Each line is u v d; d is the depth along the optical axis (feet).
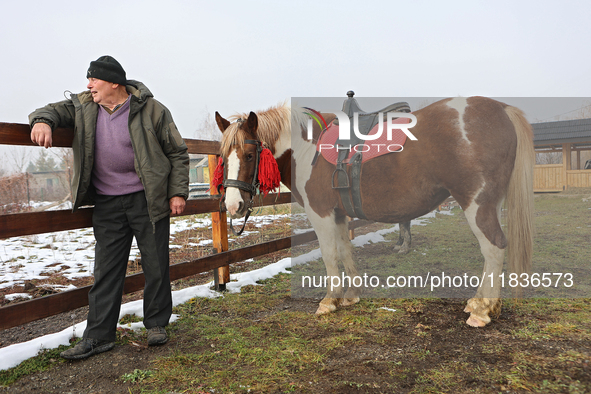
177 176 7.08
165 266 7.13
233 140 7.33
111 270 6.77
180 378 5.62
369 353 6.18
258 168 7.42
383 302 8.47
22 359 6.26
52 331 8.14
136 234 6.94
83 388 5.41
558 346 5.99
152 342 6.83
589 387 4.74
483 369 5.40
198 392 5.18
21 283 11.52
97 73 6.28
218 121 8.25
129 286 8.16
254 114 7.47
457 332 6.77
